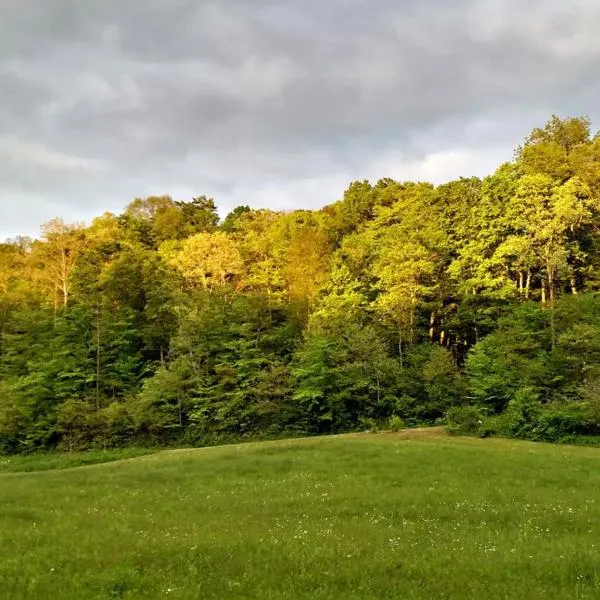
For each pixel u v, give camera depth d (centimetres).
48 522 1914
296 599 1059
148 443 6119
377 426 5784
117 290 8300
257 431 6206
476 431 5028
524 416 5041
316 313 7256
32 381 6594
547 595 1097
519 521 1981
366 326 6744
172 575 1205
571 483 2881
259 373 6384
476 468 3294
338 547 1509
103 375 6944
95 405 6569
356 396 6091
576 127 8350
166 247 10519
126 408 6225
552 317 6003
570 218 6850
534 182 7075
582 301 6000
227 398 6388
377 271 7869
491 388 5625
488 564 1334
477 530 1830
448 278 7644
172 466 3722
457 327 7688
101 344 7162
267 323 7325
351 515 2145
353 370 6125
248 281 8819
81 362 6938
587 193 7256
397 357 6950
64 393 6638
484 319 7200
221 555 1397
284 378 6294
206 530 1762
